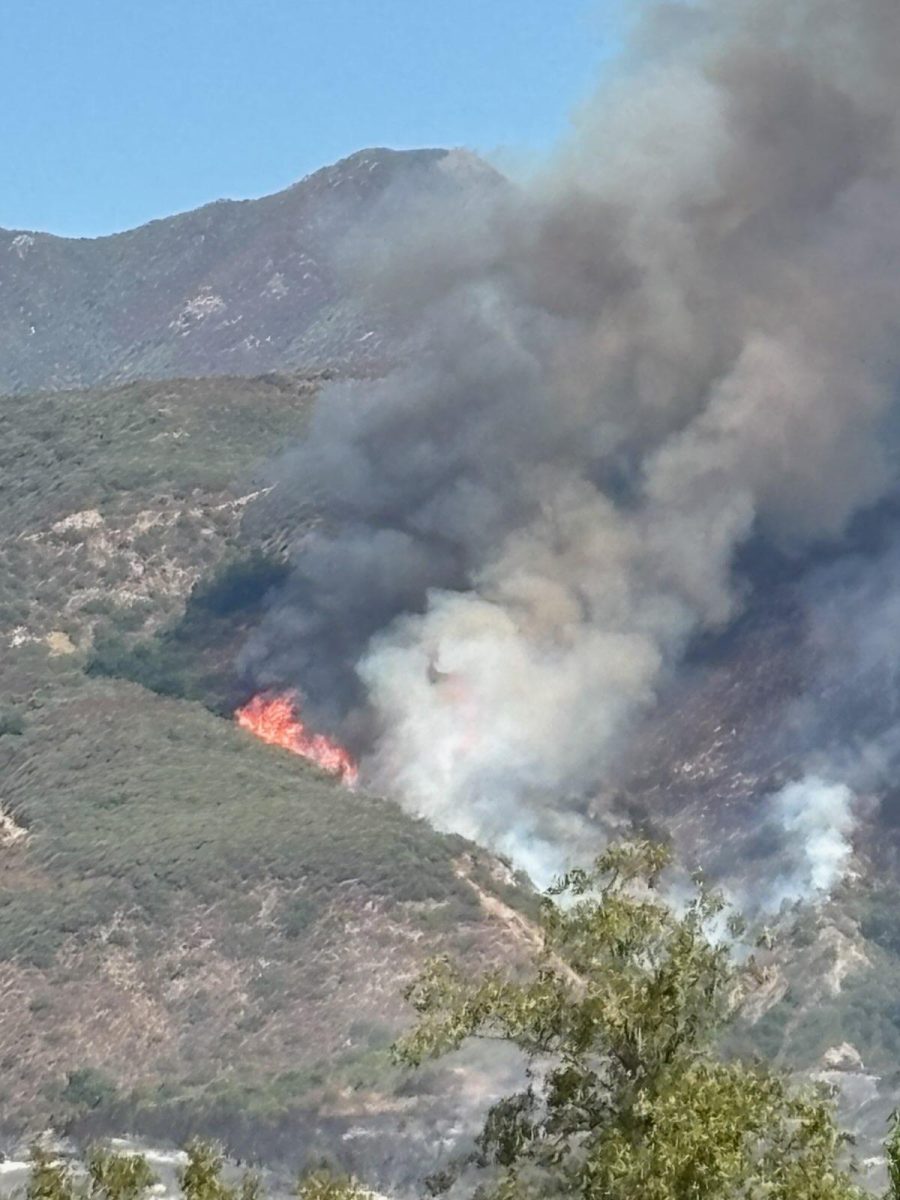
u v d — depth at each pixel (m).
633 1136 29.98
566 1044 32.69
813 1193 28.06
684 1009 32.41
